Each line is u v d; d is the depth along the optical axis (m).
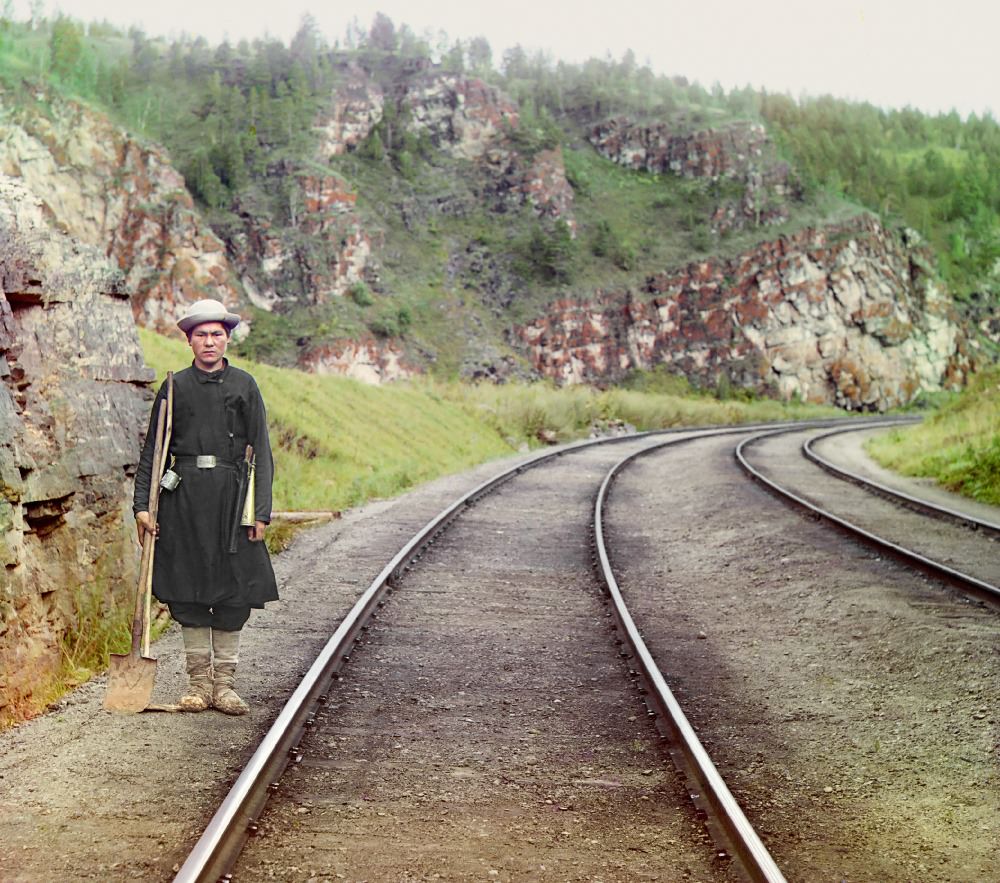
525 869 4.04
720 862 4.12
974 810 4.85
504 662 7.48
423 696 6.55
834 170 149.00
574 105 155.00
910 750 5.70
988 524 14.47
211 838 3.88
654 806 4.78
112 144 94.44
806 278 109.38
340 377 32.44
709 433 47.88
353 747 5.50
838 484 21.81
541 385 49.66
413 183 121.56
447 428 33.94
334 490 19.62
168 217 93.69
